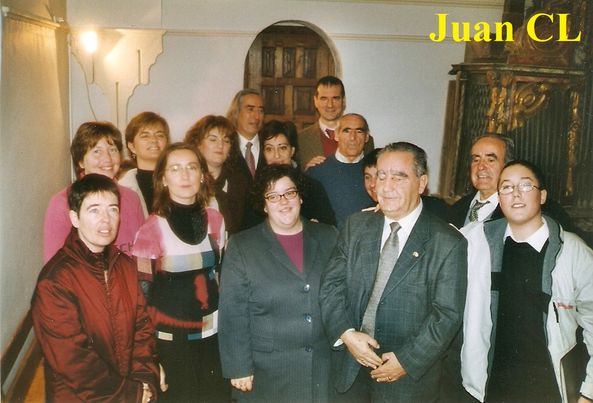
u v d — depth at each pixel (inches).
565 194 155.1
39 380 125.3
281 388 87.5
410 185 80.5
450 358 91.7
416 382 82.7
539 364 81.8
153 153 112.7
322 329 87.6
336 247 87.8
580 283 79.5
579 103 151.9
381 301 82.1
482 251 85.4
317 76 181.9
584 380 80.2
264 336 86.8
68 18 156.7
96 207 80.7
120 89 161.3
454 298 78.7
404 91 173.5
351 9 167.8
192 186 93.0
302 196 87.7
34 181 133.5
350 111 173.2
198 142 117.4
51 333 78.4
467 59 168.1
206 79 165.8
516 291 82.6
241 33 164.9
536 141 152.7
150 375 86.0
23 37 124.3
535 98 150.6
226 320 86.8
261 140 119.2
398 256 82.7
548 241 81.4
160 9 159.8
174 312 91.7
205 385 94.6
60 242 93.6
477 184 101.7
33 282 134.5
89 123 105.8
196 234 94.0
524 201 79.9
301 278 86.3
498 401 85.4
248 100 130.2
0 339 112.5
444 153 175.6
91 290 81.0
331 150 143.6
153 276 91.2
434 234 81.3
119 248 96.2
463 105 159.8
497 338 85.3
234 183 118.0
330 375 89.5
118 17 158.2
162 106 165.2
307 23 168.4
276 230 88.4
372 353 81.1
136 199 102.5
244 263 86.1
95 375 80.7
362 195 121.2
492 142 100.7
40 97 136.6
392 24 170.2
